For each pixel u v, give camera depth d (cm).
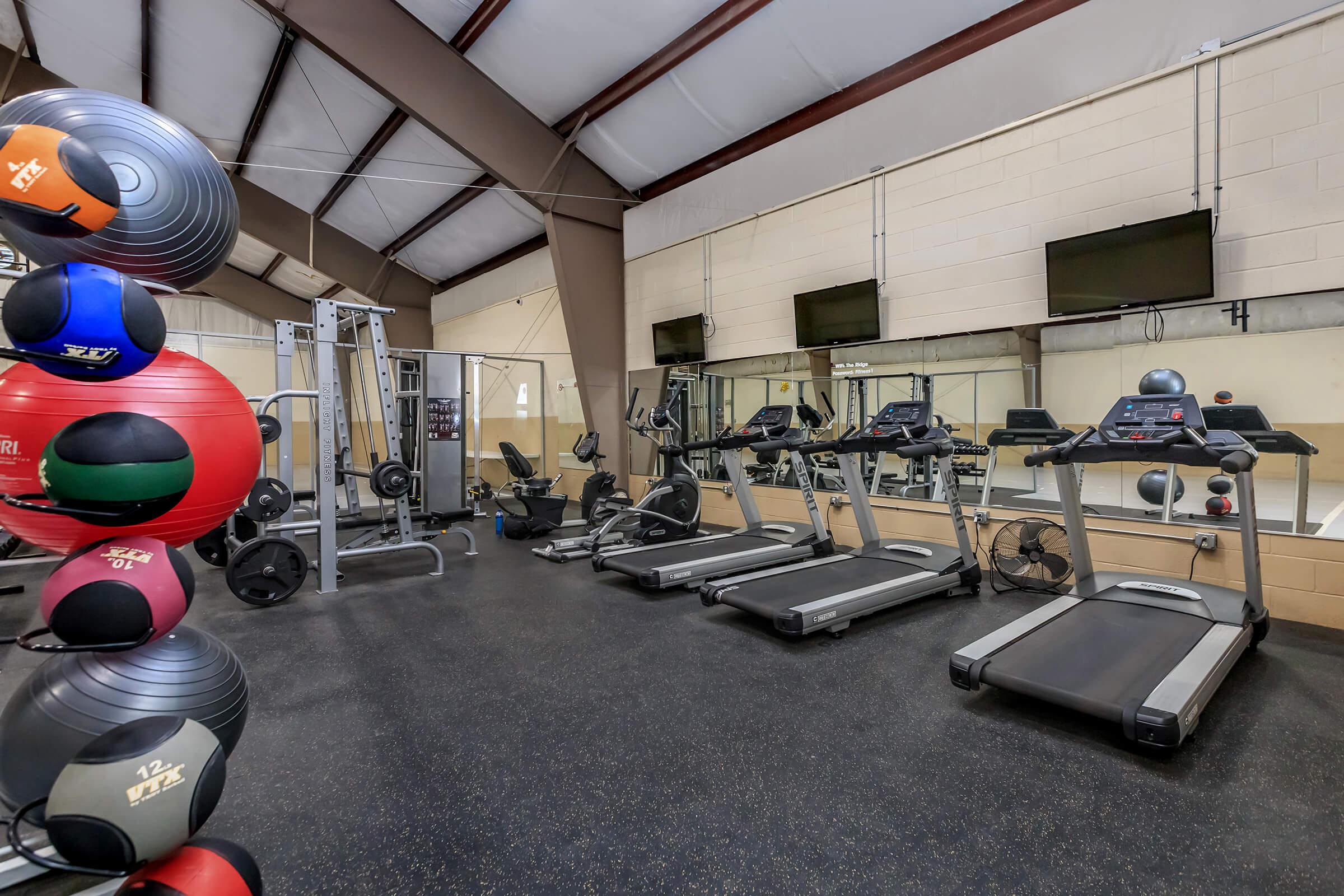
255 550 360
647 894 140
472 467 946
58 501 117
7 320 105
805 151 529
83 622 116
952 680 229
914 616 336
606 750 202
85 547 128
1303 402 316
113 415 121
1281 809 168
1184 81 341
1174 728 180
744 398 593
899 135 466
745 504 483
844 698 238
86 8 517
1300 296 313
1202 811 168
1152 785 180
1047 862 148
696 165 621
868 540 417
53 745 123
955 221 437
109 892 135
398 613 351
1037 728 214
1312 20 302
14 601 364
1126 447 270
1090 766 190
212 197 152
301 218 888
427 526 601
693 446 473
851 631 314
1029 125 398
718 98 534
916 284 460
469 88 559
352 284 965
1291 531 322
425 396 574
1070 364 391
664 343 652
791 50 470
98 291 108
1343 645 284
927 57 445
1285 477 347
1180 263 337
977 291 427
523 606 364
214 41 548
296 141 688
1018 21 400
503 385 920
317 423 452
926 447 337
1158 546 353
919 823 163
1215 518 371
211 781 102
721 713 227
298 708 233
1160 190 351
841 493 511
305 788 181
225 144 704
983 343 430
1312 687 241
